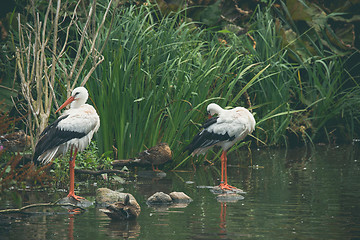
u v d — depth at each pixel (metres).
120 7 19.06
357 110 20.59
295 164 15.83
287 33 21.39
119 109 14.45
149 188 12.70
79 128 11.43
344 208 10.39
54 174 13.38
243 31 20.56
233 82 15.67
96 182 13.52
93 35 13.63
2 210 9.94
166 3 20.42
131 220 9.60
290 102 20.02
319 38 21.48
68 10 18.52
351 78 21.06
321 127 20.70
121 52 14.88
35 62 13.01
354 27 22.89
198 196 11.75
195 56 16.55
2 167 13.01
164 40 16.78
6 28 18.45
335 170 14.72
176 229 8.97
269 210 10.29
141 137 14.80
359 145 19.78
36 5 18.30
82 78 14.65
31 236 8.57
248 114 12.88
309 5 22.03
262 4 22.80
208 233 8.71
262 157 17.25
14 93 16.69
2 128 10.79
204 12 20.94
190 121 14.84
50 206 10.76
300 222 9.38
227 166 15.76
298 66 20.61
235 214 9.99
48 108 13.11
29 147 14.03
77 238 8.46
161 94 15.19
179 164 15.12
